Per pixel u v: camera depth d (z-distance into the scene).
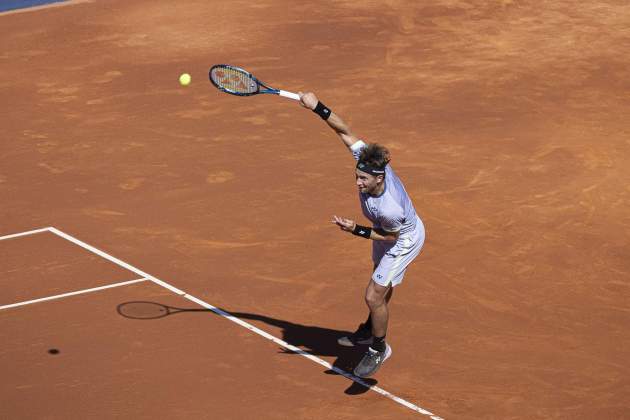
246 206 28.45
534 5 52.72
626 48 45.53
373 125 35.66
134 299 22.83
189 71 42.00
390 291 19.33
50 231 26.86
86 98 38.72
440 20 49.94
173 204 28.67
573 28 48.66
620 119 36.53
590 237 26.41
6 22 50.00
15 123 36.00
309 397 18.80
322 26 48.97
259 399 18.70
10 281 23.78
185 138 34.25
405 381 19.36
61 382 19.30
